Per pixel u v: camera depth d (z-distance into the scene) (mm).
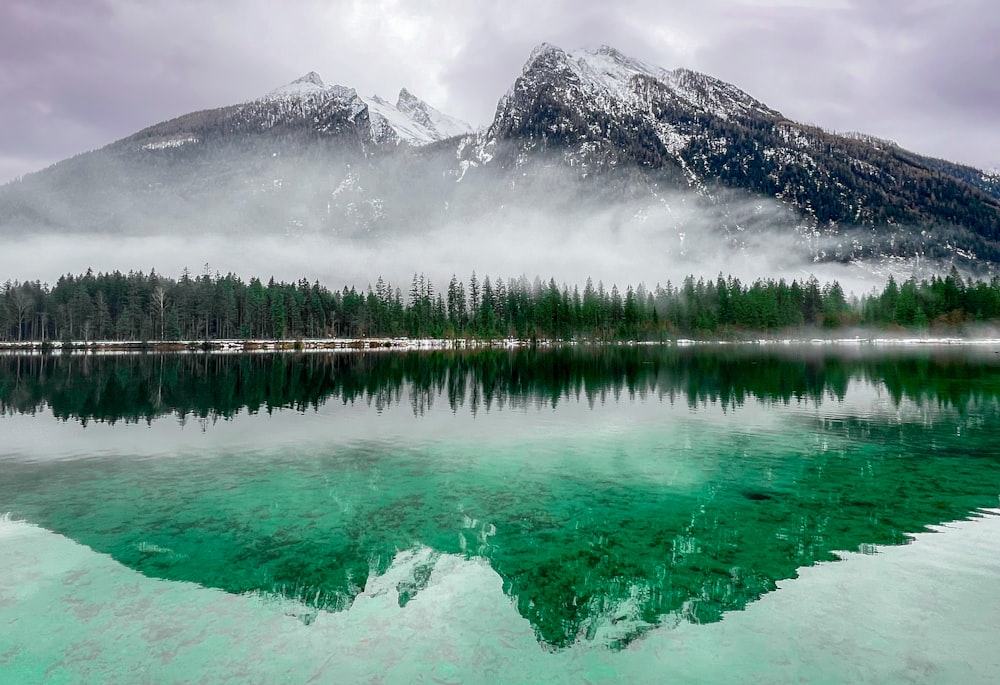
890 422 32188
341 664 9570
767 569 13133
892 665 9383
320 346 153125
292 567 13469
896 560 13523
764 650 9859
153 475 21625
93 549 14516
